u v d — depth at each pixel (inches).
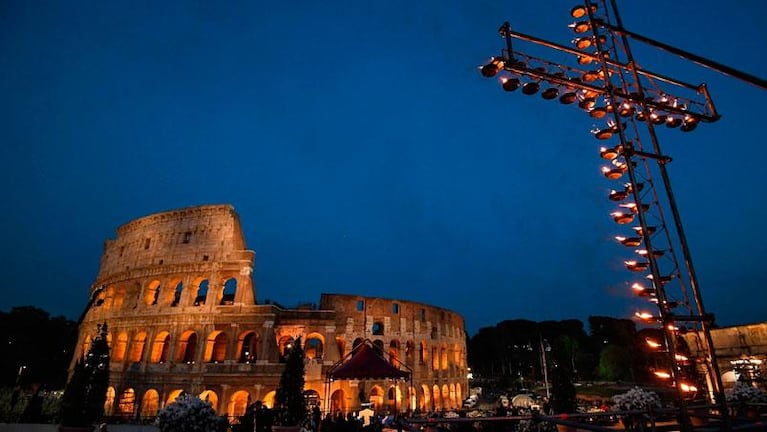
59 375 3233.3
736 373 1515.7
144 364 2276.1
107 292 2716.5
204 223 2539.4
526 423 785.6
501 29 479.2
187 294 2385.6
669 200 422.6
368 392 2394.2
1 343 3206.2
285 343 2472.9
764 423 359.9
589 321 6048.2
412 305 2878.9
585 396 3476.9
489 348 6210.6
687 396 717.3
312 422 1314.0
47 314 3550.7
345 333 2561.5
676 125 570.9
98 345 1218.0
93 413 1111.0
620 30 459.5
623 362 4242.1
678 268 482.6
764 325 1512.1
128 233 2785.4
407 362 2753.4
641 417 504.7
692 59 391.9
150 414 2190.0
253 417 1222.9
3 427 1290.6
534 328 6092.5
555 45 487.5
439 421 494.9
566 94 510.3
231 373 2123.5
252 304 2370.8
